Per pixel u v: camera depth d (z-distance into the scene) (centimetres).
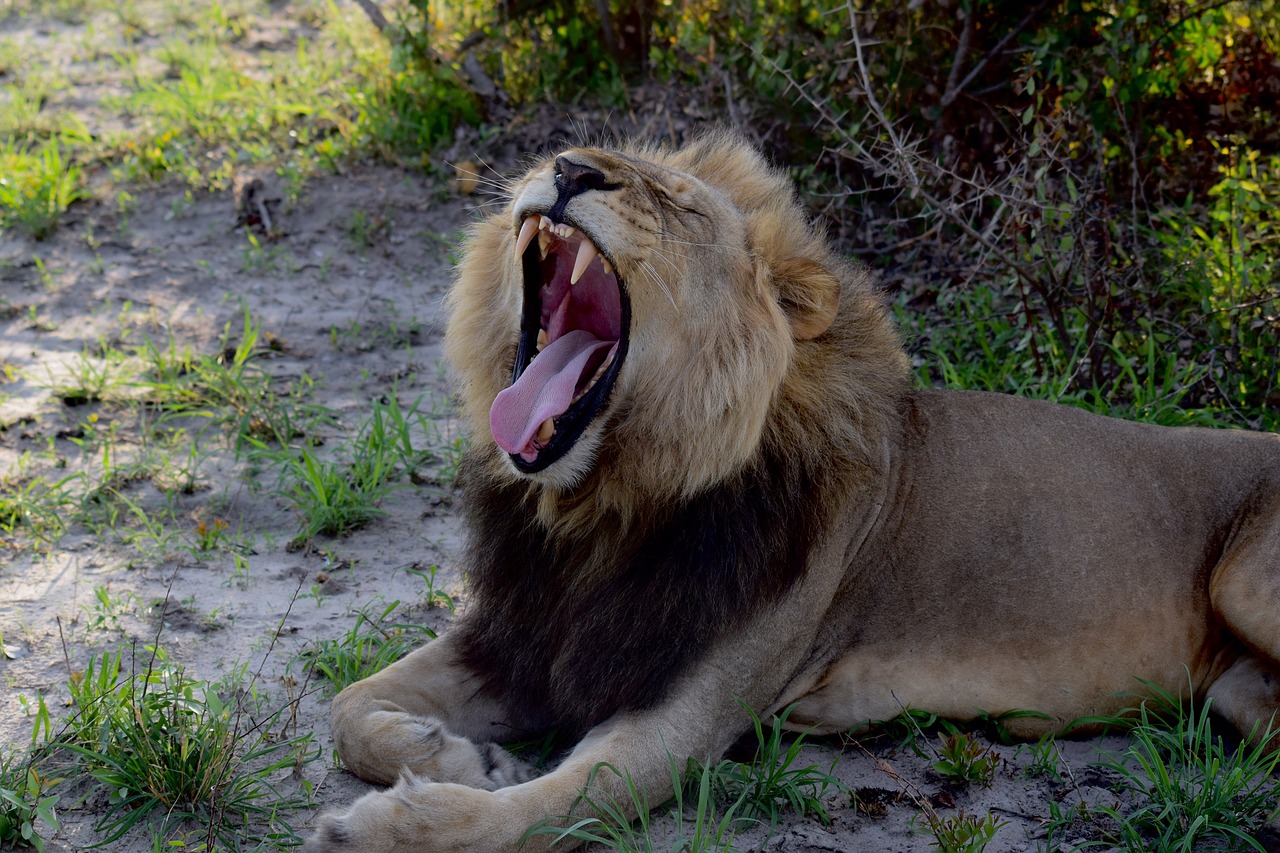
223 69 1130
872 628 435
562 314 445
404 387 737
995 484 438
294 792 400
